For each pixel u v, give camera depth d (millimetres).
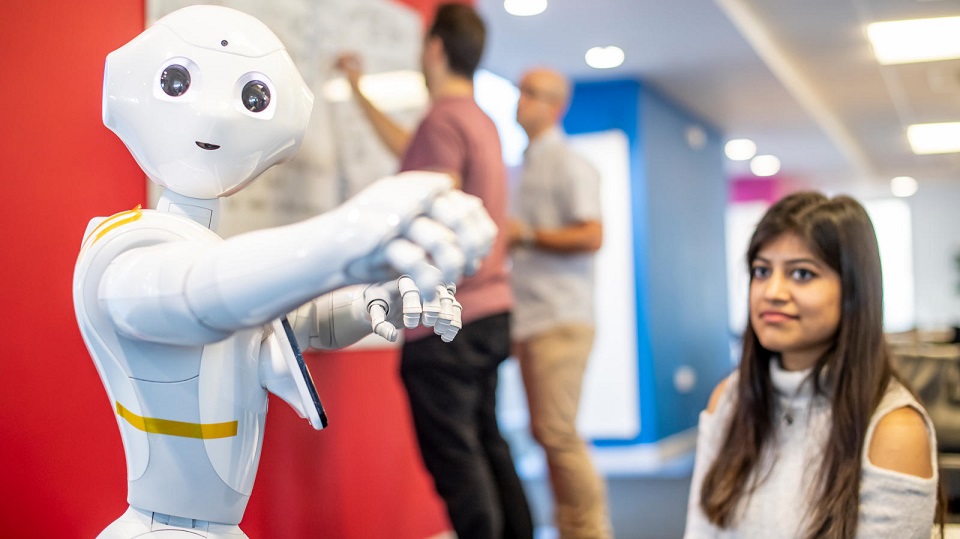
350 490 2629
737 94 7809
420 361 2256
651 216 7414
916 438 1434
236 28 1061
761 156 11117
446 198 781
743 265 1629
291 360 1026
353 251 760
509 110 7172
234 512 1093
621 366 7258
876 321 1496
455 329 836
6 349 1589
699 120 8859
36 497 1630
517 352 3324
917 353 2076
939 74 7715
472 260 777
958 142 10977
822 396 1521
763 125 9164
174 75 1029
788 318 1501
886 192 15109
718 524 1568
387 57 2930
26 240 1633
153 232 971
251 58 1051
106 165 1801
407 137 2928
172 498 1045
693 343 8398
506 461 2529
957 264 14883
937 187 15195
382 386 2842
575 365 3246
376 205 759
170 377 1018
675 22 5738
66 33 1720
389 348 2885
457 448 2260
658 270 7504
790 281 1512
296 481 2346
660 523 4449
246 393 1070
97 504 1747
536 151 3504
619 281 7289
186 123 1021
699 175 8820
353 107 2729
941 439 1990
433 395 2256
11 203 1608
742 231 13102
